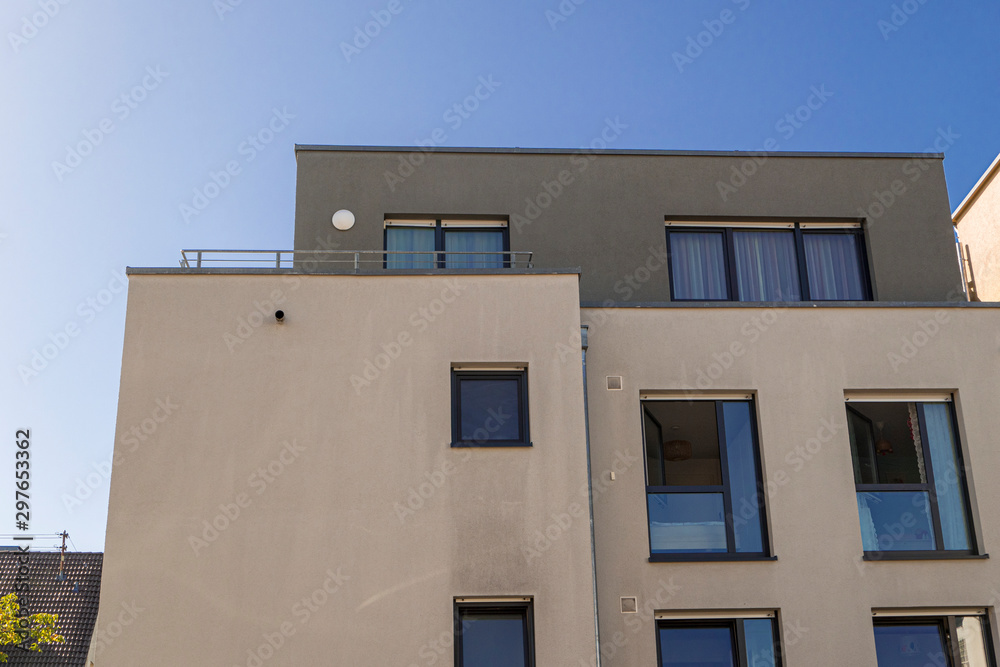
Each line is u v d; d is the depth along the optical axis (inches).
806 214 525.3
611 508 412.2
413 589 369.1
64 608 846.5
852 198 529.7
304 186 514.0
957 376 437.7
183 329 398.6
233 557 371.6
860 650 398.6
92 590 869.2
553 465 385.1
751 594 403.5
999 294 577.9
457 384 400.2
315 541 374.3
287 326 400.5
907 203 531.8
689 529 417.4
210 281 405.1
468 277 409.7
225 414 388.8
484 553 374.0
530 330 403.2
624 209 518.9
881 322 442.6
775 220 529.7
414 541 374.9
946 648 408.8
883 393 438.9
